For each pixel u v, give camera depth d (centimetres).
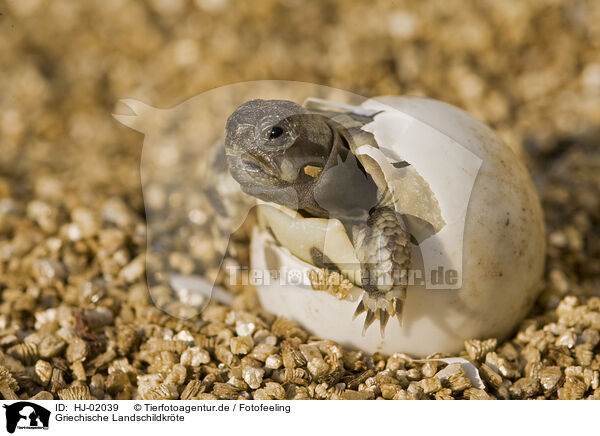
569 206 41
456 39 51
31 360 38
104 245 40
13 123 48
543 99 48
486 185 37
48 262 40
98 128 48
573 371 37
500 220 37
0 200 42
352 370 37
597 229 41
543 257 38
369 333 37
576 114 46
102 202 42
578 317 38
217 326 38
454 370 37
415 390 37
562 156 43
